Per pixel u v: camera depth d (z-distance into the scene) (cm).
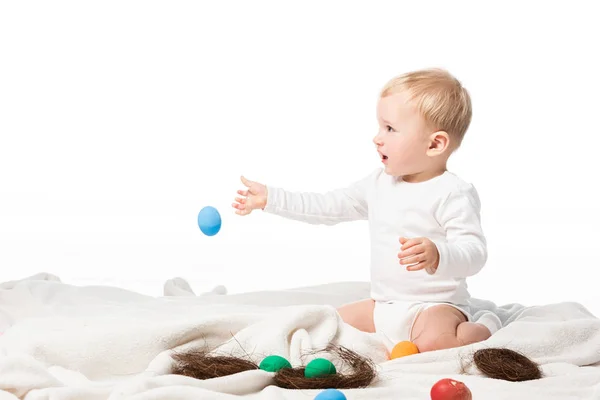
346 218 375
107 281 475
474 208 341
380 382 282
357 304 355
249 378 269
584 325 321
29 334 295
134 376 286
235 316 307
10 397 253
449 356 304
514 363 294
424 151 344
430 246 313
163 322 301
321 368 276
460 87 351
